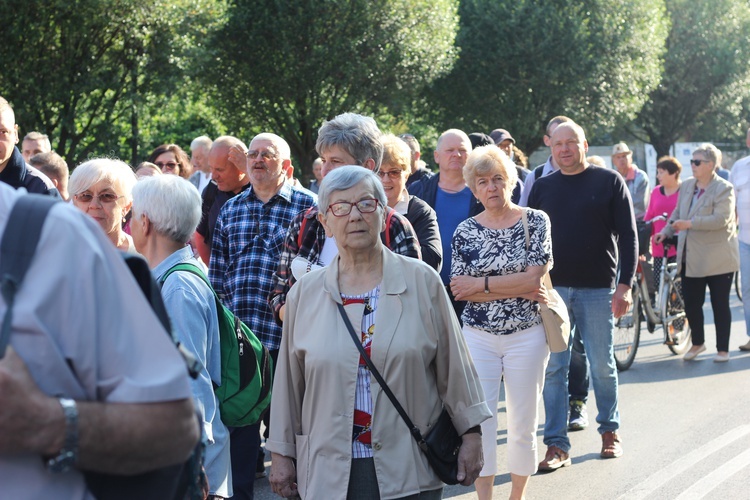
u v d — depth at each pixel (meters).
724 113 41.66
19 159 5.24
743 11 40.09
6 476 1.66
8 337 1.62
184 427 1.78
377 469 3.20
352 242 3.33
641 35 32.62
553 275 6.26
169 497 1.85
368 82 26.33
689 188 9.67
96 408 1.67
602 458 6.26
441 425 3.33
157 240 3.61
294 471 3.47
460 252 5.29
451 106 33.44
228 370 3.73
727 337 9.57
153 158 9.02
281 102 26.53
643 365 9.59
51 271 1.67
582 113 32.53
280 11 24.98
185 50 20.81
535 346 5.12
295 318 3.44
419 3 26.20
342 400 3.26
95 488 1.76
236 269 5.42
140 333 1.76
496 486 5.80
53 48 19.61
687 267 9.61
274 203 5.47
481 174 5.20
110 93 21.61
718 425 6.99
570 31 30.86
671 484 5.66
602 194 6.16
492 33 31.69
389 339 3.26
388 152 5.07
